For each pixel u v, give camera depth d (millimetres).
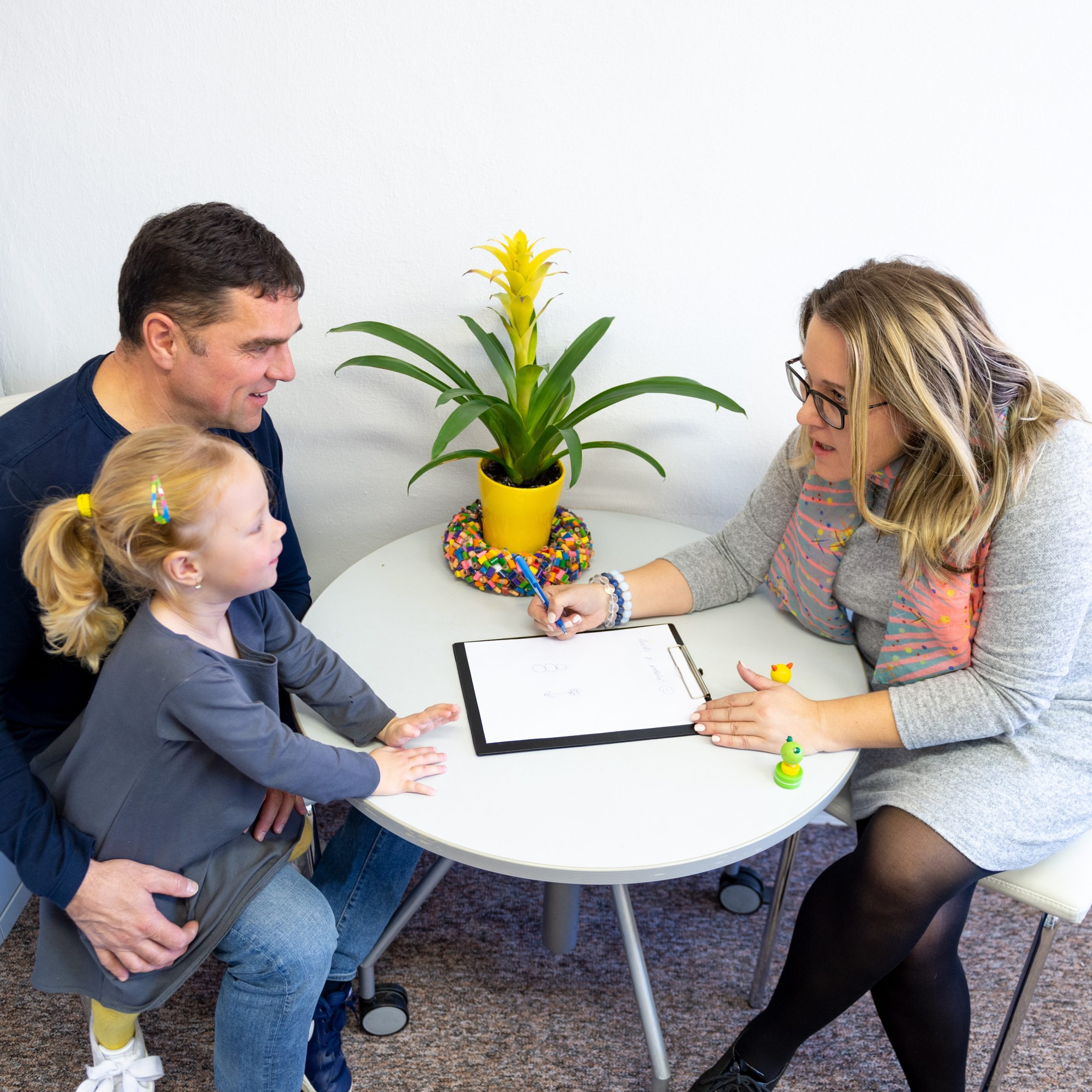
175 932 1093
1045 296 1565
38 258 1547
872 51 1414
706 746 1206
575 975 1629
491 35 1417
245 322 1123
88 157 1478
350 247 1560
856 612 1426
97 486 1017
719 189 1515
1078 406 1244
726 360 1641
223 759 1101
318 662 1218
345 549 1851
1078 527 1149
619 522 1702
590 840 1063
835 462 1261
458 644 1363
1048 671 1189
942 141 1466
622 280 1587
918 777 1267
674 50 1426
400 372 1474
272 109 1456
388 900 1398
